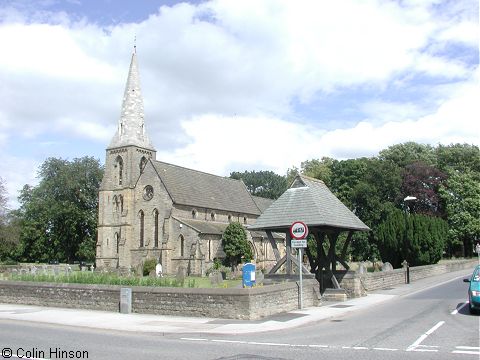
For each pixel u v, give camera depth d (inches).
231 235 2455.7
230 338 570.6
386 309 866.8
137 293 807.1
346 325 672.4
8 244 3093.0
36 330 631.2
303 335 588.1
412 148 3543.3
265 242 3093.0
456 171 3243.1
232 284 1638.8
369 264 2346.2
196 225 2615.7
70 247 3649.1
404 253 1942.7
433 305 900.6
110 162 2920.8
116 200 2861.7
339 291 1002.7
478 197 3009.4
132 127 2920.8
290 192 1018.7
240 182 3486.7
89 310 848.3
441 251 2017.7
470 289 759.1
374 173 2721.5
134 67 3016.7
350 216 1082.1
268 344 521.3
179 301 768.9
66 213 3489.2
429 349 479.8
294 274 947.3
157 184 2672.2
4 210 2982.3
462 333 575.8
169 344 524.4
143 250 2659.9
